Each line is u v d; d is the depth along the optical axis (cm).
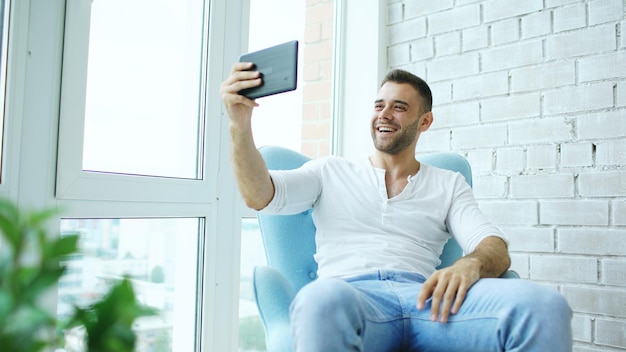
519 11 188
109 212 136
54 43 126
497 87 191
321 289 97
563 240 173
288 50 109
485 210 191
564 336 96
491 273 118
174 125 160
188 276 163
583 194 170
